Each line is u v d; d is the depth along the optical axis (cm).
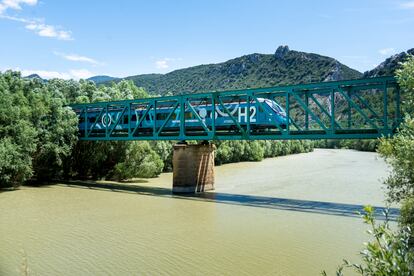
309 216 3023
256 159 9250
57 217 3022
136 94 7381
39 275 1833
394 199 1719
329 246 2250
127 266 1948
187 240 2391
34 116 4853
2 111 4438
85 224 2800
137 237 2459
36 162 4969
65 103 5691
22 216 3056
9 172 4409
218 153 8106
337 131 3266
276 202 3650
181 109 4253
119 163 5412
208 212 3209
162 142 6644
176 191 4291
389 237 532
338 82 3212
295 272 1856
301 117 12262
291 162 8688
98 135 5431
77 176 5659
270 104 3928
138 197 3978
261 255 2106
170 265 1959
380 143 1730
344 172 6284
